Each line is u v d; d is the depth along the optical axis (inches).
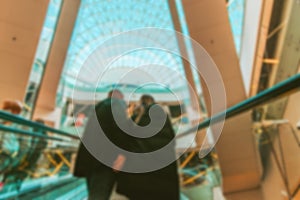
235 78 315.0
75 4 411.5
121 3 491.2
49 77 452.1
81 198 93.6
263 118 160.6
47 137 163.5
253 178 208.1
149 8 474.3
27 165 136.6
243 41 321.4
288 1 176.6
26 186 115.3
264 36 221.6
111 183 53.7
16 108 141.9
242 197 207.2
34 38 300.8
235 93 310.5
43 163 162.6
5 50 295.4
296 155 125.3
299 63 156.4
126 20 513.0
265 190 176.4
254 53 255.0
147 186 48.3
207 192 102.5
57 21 401.7
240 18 332.2
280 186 144.9
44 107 470.3
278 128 141.7
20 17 287.7
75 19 422.9
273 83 200.7
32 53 305.4
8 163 119.0
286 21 179.0
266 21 212.8
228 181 219.6
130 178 49.2
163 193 48.5
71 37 437.1
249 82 283.1
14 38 293.4
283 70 180.9
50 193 109.3
